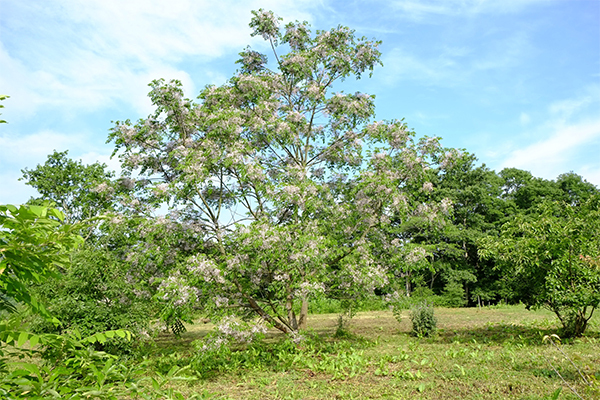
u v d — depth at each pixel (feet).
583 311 32.94
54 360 7.60
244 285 32.81
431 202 37.40
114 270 29.27
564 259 31.27
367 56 40.73
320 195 35.73
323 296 31.99
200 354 27.22
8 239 6.32
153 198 35.12
